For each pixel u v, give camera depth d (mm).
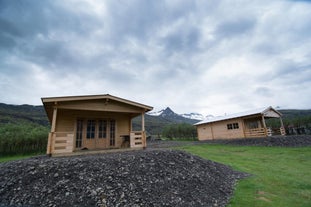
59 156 7609
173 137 33250
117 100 9984
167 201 4008
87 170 5027
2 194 4211
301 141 14461
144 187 4484
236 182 6246
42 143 19953
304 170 7668
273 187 5570
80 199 3836
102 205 3643
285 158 10266
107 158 6047
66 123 10148
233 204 4281
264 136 17219
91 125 11055
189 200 4219
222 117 23203
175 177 5383
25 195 4078
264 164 9070
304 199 4578
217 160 10188
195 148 15578
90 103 9492
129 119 12383
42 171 4996
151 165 5879
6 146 17562
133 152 8156
